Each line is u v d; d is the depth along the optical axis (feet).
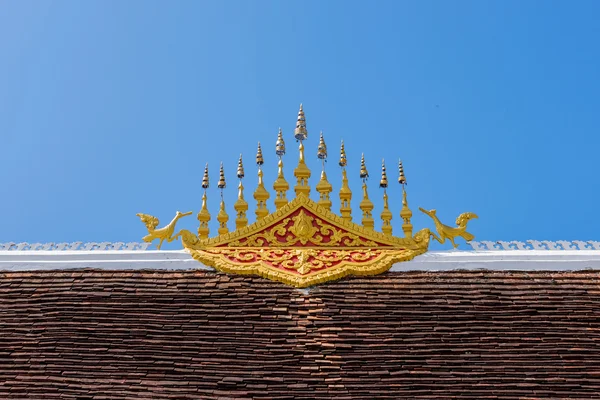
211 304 57.77
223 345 53.42
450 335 54.24
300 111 69.87
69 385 50.31
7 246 65.41
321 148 68.49
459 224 66.39
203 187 69.77
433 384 50.03
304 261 62.13
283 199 67.10
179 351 53.06
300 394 49.16
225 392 49.37
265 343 53.52
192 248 64.28
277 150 68.64
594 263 61.93
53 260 62.69
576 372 51.01
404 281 60.34
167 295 58.85
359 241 64.54
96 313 56.95
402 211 68.28
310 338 54.03
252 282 60.29
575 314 56.49
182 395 49.16
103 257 62.90
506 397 49.16
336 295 58.59
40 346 53.93
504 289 59.31
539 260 62.18
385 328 54.95
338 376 50.65
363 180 69.05
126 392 49.60
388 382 50.14
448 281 60.29
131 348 53.52
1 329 55.77
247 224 67.62
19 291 59.77
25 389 50.08
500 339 53.88
